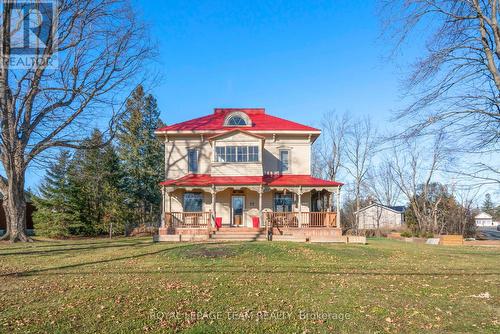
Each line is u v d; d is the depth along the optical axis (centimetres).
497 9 995
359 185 4891
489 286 980
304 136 2697
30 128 2188
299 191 2438
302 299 813
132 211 3906
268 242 1939
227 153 2561
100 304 762
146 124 4375
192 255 1481
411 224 4547
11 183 2188
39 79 2117
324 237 2205
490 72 1036
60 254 1578
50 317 677
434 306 773
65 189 3359
